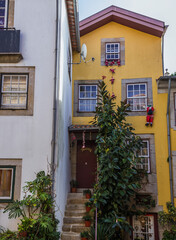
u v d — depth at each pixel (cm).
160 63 1088
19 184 727
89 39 1161
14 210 662
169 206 938
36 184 683
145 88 1079
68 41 1039
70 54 1104
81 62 1148
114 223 755
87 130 1009
